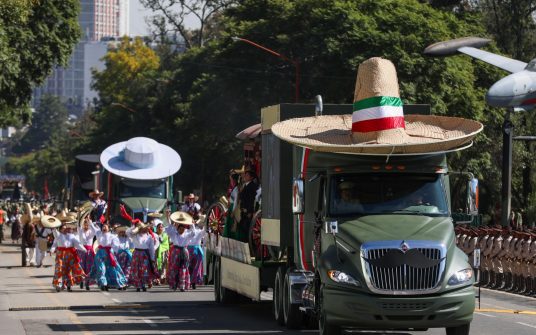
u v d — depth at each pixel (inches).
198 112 4591.5
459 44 3006.9
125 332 1373.0
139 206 3159.5
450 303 1120.2
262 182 1544.0
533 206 4042.8
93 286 2325.3
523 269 2187.5
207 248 1961.1
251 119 4370.1
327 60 3885.3
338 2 3954.2
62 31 3900.1
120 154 3260.3
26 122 3951.8
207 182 5388.8
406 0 3978.8
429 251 1130.0
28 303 1847.9
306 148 1315.2
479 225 2721.5
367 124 1237.1
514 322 1528.1
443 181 1245.1
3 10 3243.1
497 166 4247.0
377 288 1119.0
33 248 3253.0
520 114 4202.8
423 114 1451.8
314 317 1349.7
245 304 1812.3
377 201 1227.9
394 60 3725.4
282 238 1427.2
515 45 4854.8
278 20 4178.2
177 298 1978.3
